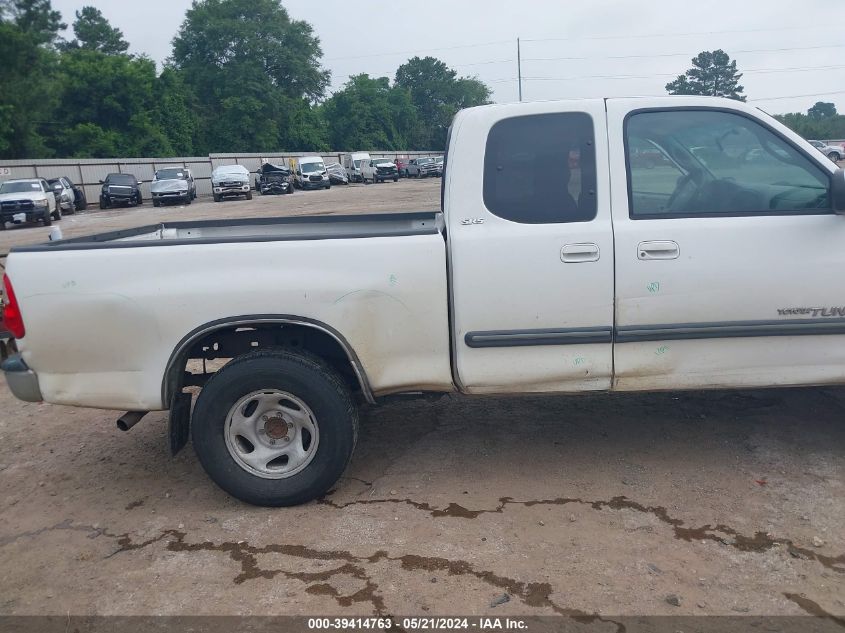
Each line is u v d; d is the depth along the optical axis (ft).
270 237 12.25
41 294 12.08
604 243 11.94
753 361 12.34
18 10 142.61
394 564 10.77
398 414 16.72
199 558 11.24
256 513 12.57
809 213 12.12
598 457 13.99
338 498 12.93
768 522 11.41
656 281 11.99
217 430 12.34
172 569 10.98
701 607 9.50
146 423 17.29
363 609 9.76
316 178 145.07
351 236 12.15
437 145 329.11
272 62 219.00
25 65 143.43
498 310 12.10
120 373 12.41
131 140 173.78
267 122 212.43
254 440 12.58
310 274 12.07
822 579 9.97
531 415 16.25
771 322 12.13
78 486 13.99
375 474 13.82
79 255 12.14
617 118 12.29
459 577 10.37
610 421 15.65
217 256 12.10
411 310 12.18
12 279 12.14
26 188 88.63
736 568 10.29
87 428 17.04
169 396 12.51
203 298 12.04
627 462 13.71
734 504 12.00
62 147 165.68
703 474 13.08
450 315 12.35
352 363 12.28
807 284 12.01
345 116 257.75
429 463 14.15
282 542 11.56
